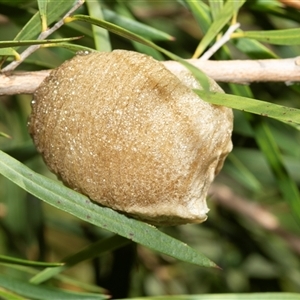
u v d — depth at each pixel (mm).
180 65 163
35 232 214
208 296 169
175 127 155
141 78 157
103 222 156
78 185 157
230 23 179
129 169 155
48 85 160
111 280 203
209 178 159
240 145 218
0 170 155
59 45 161
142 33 187
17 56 159
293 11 184
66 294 170
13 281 170
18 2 182
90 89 156
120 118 155
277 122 215
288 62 170
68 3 163
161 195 156
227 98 152
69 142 157
